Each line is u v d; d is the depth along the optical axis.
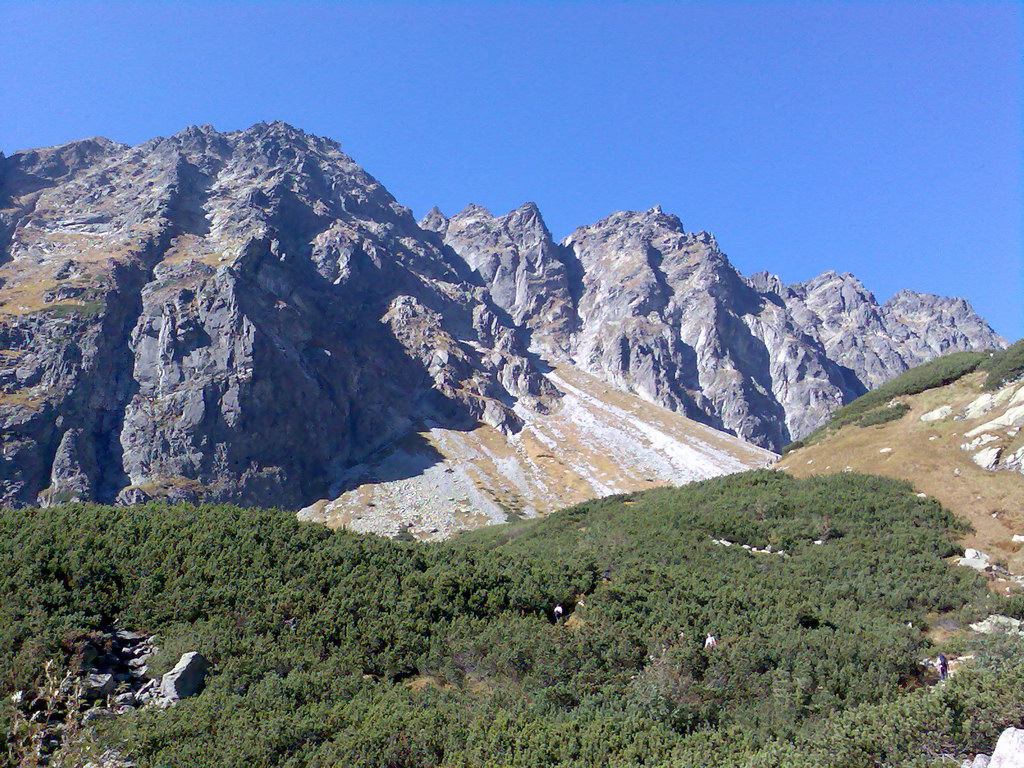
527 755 17.80
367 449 182.88
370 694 22.45
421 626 27.41
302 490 161.62
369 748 18.31
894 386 69.88
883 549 41.50
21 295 165.12
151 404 155.62
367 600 28.83
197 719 19.06
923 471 52.09
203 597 26.52
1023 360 56.31
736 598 32.03
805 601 32.72
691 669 24.42
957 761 14.93
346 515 144.88
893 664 25.11
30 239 198.38
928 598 33.84
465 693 23.44
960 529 43.72
